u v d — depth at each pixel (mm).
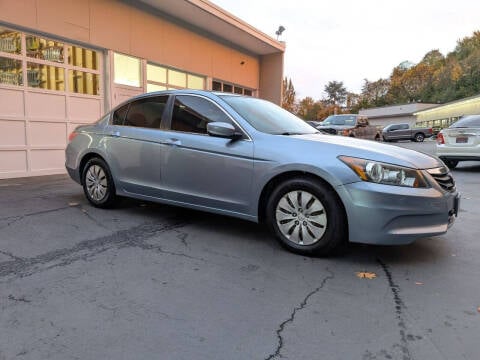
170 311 2732
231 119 4312
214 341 2395
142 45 10969
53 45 8867
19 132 8312
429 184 3582
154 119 4934
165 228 4641
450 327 2594
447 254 3963
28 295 2906
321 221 3682
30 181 7859
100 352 2260
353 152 3635
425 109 59688
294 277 3342
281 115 4895
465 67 73625
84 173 5578
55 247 3916
